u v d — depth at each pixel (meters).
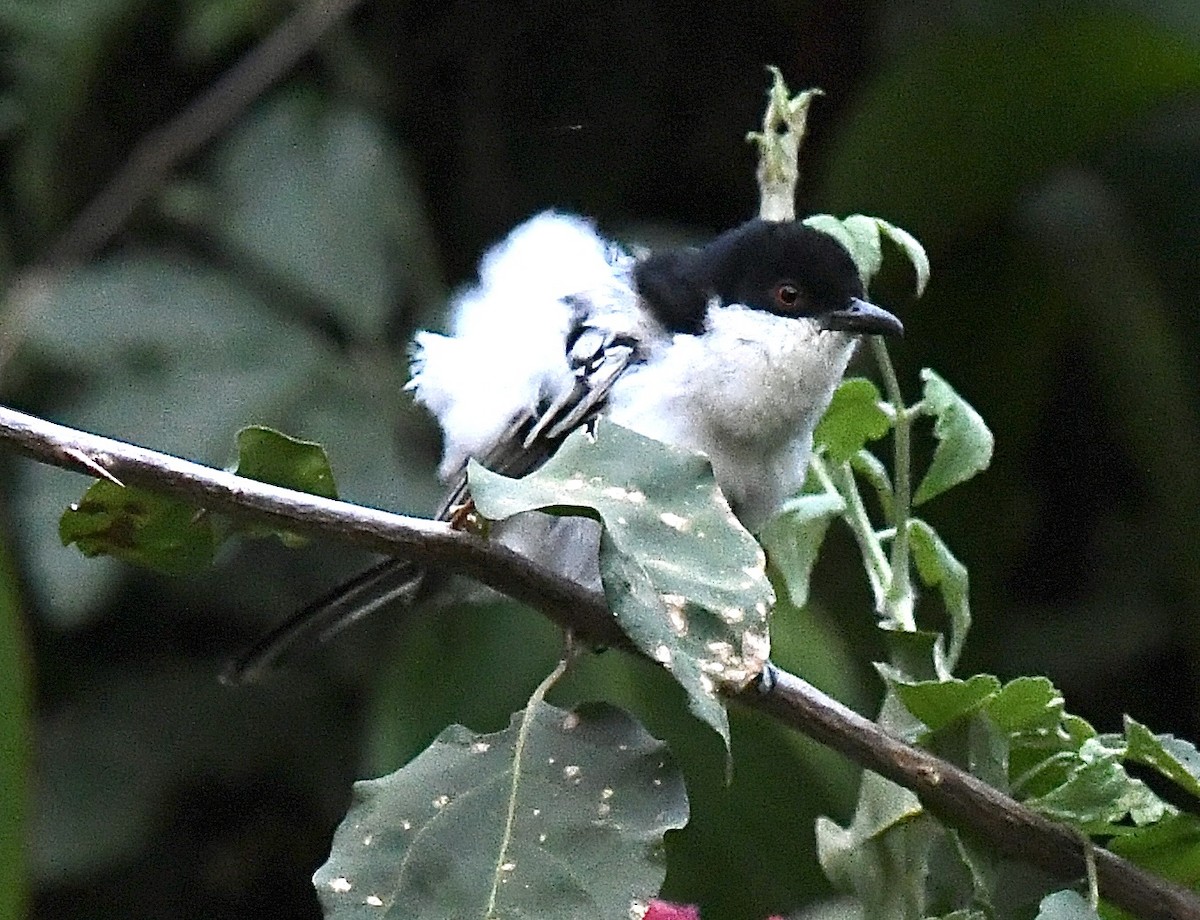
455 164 11.60
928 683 5.48
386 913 4.93
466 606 8.64
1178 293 10.91
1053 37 9.38
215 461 10.02
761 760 8.38
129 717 11.01
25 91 11.02
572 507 4.77
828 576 9.52
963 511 10.66
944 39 9.51
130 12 10.93
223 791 11.30
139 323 10.34
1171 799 10.37
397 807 5.10
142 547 5.64
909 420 6.29
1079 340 11.59
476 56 11.44
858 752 5.39
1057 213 11.02
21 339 10.24
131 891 11.22
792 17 11.45
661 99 11.63
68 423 10.16
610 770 5.16
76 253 10.48
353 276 10.47
